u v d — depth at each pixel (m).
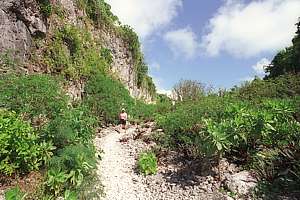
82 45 27.89
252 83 19.58
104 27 34.91
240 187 9.11
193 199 9.30
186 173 10.86
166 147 13.73
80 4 30.58
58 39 23.94
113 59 35.53
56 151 10.38
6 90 12.77
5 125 9.10
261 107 13.41
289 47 29.45
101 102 24.02
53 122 10.88
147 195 10.05
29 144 9.40
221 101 17.00
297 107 12.57
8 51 17.81
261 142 11.00
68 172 9.54
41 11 22.42
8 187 8.66
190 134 13.43
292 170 9.30
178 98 28.47
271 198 8.55
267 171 9.34
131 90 40.28
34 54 20.88
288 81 17.66
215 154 10.46
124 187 10.62
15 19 19.38
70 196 8.12
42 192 8.54
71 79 23.47
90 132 13.54
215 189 9.45
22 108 12.12
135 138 16.08
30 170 9.39
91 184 9.66
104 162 12.83
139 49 43.22
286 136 10.70
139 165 11.94
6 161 8.87
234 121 10.54
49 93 13.00
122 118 20.84
